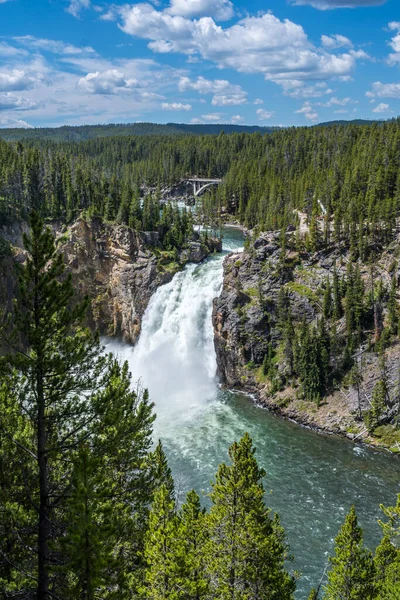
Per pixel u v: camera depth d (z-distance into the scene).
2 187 132.38
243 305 100.12
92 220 128.12
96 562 17.53
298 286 97.88
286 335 90.50
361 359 84.00
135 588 27.30
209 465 67.56
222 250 144.88
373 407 76.50
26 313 20.12
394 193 124.12
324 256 102.19
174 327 116.31
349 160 162.75
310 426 80.25
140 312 122.88
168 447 72.75
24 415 21.39
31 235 20.03
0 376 20.25
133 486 25.30
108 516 21.23
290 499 59.66
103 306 129.38
